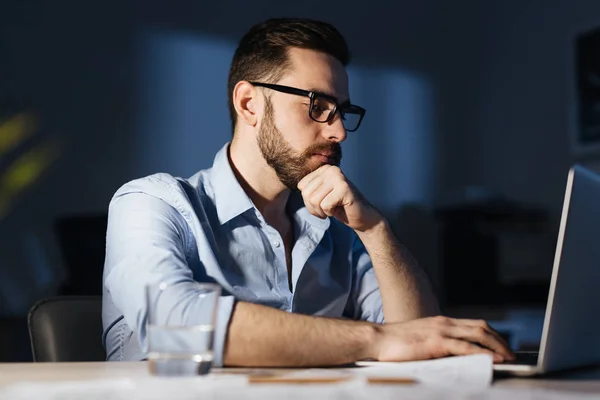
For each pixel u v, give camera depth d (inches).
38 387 29.1
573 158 172.6
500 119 192.4
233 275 59.5
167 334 32.0
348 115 63.4
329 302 64.6
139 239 50.8
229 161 64.2
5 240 181.5
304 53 60.9
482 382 32.2
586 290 37.7
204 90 195.2
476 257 165.6
